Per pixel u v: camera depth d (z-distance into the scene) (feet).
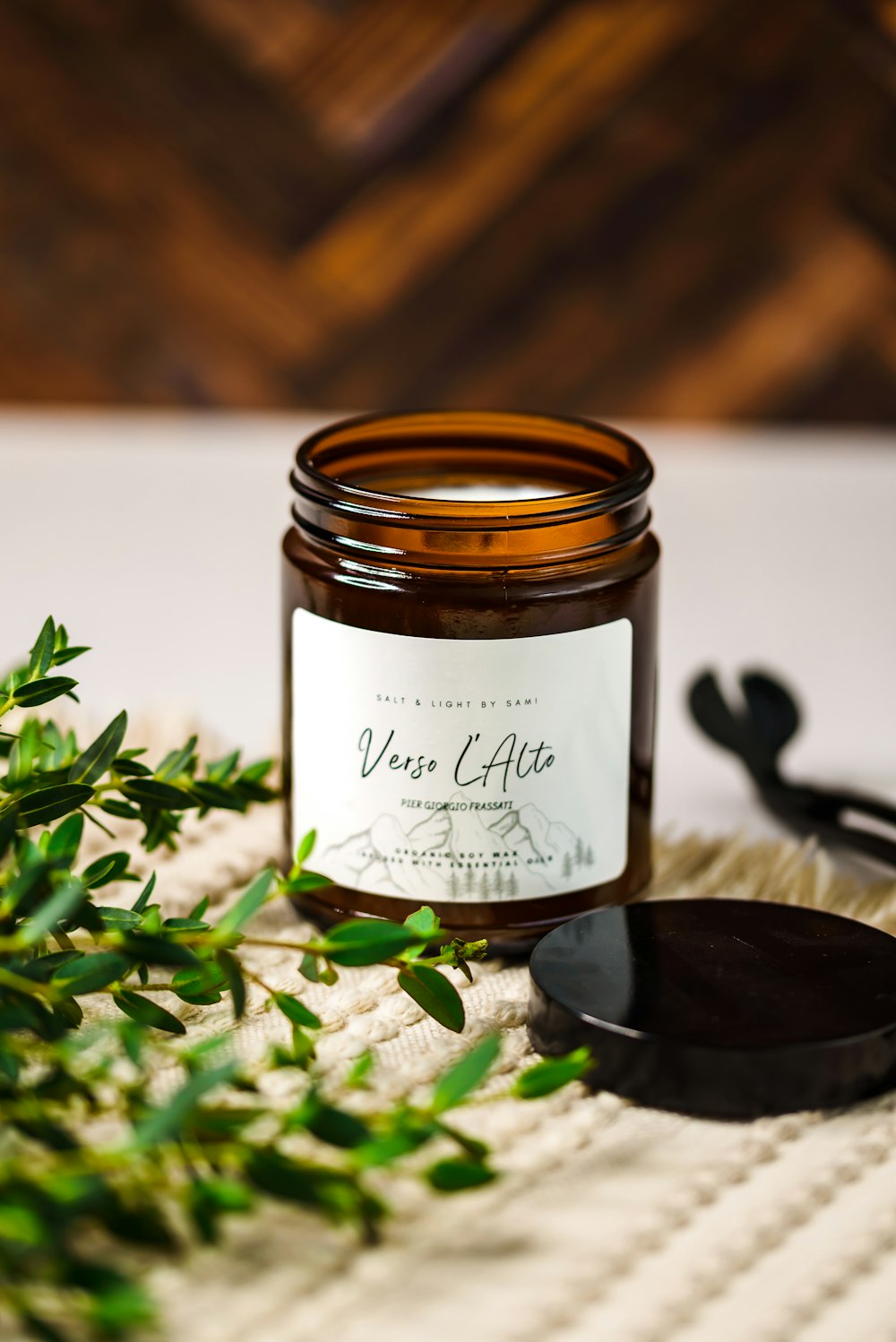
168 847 1.60
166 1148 1.26
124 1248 1.27
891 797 1.87
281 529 2.52
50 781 1.47
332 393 2.81
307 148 2.68
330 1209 1.23
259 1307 1.24
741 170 2.66
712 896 1.67
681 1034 1.40
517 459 1.69
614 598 1.53
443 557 1.49
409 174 2.69
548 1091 1.31
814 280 2.72
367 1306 1.25
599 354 2.77
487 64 2.62
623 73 2.61
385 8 2.60
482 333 2.76
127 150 2.68
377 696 1.52
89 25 2.60
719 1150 1.37
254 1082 1.35
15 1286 1.22
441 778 1.52
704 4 2.57
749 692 1.89
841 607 2.29
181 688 2.08
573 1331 1.24
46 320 2.77
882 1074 1.41
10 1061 1.27
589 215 2.70
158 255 2.74
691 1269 1.28
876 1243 1.31
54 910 1.27
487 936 1.55
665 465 2.73
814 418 2.80
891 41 2.57
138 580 2.35
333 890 1.57
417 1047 1.47
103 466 2.71
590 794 1.55
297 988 1.52
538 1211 1.32
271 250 2.73
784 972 1.47
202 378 2.81
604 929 1.52
